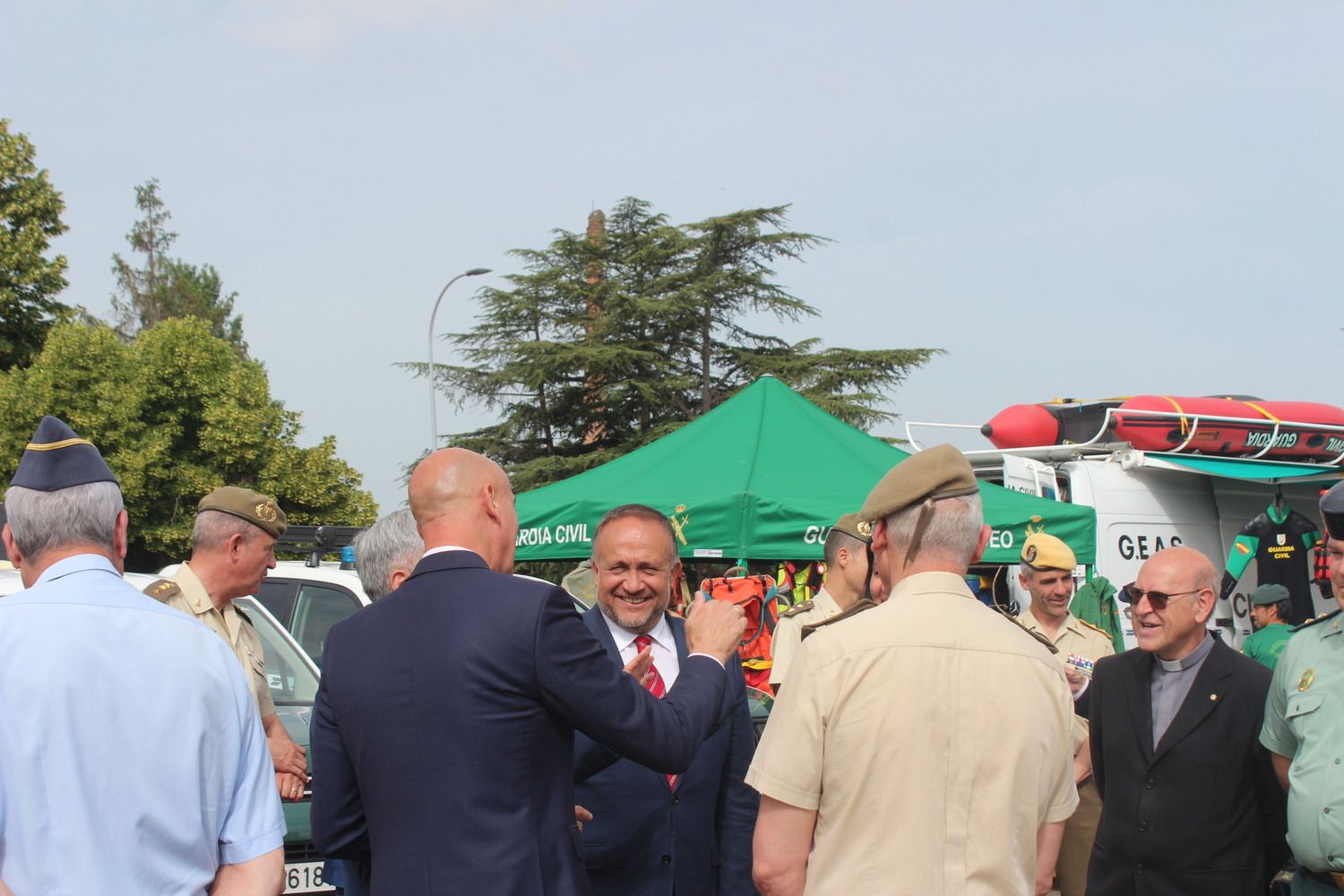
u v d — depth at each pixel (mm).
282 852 2604
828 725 2654
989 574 8969
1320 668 3479
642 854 3414
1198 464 9523
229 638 4105
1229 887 3965
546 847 2590
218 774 2492
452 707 2566
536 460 33594
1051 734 2691
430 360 28062
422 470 2869
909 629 2674
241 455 28359
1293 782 3420
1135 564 9430
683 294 35188
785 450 7867
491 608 2635
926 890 2545
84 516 2566
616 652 3646
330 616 6277
